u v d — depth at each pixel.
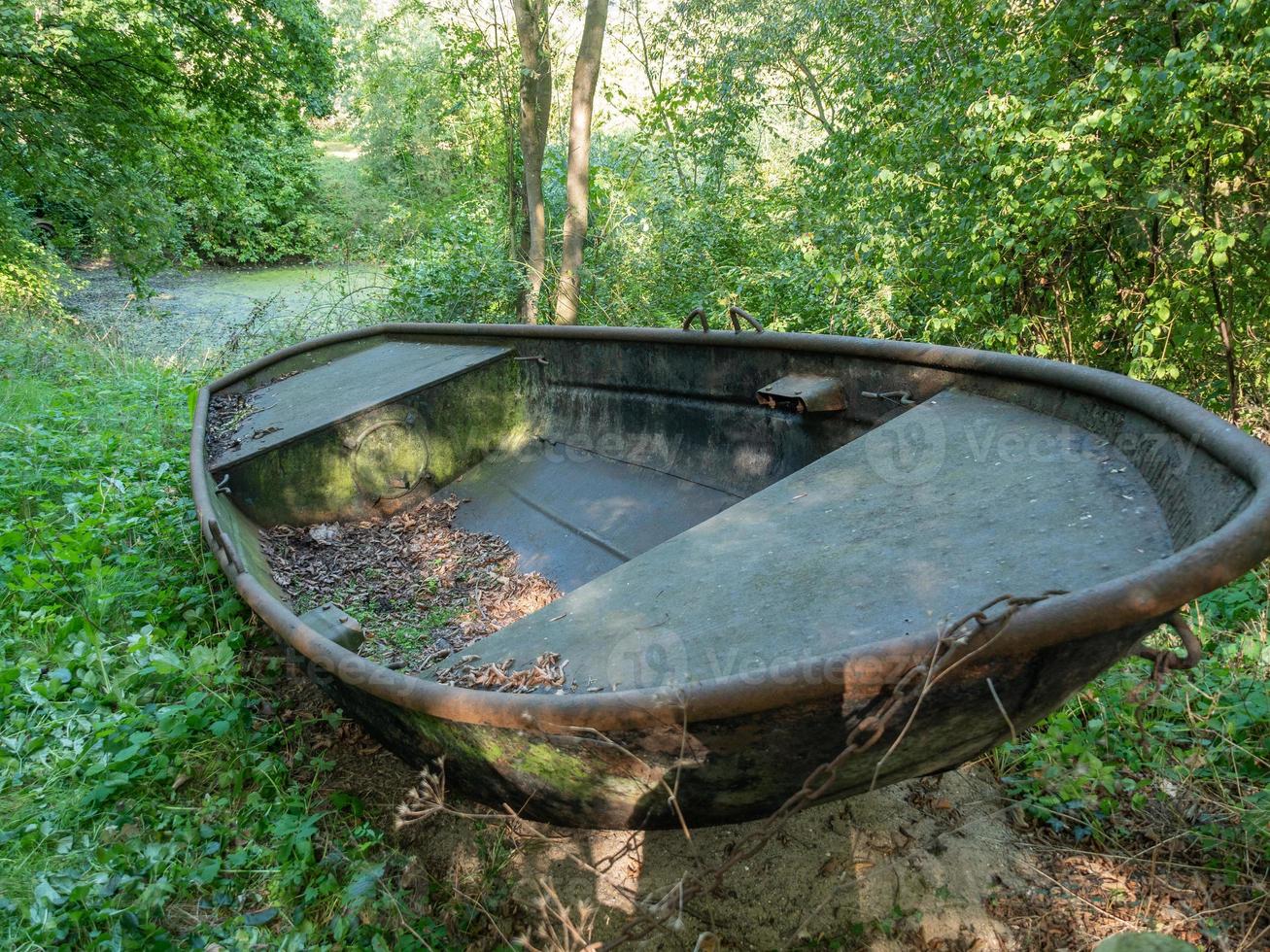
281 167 21.44
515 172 10.50
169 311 14.58
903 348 3.20
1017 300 5.80
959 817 2.88
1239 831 2.71
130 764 3.13
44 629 3.99
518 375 5.15
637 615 2.31
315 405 4.98
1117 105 4.41
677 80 11.62
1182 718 3.15
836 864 2.71
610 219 10.29
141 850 2.79
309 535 4.48
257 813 2.99
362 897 2.63
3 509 5.20
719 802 2.14
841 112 8.27
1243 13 3.91
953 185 5.86
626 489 4.30
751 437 3.87
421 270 10.03
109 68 10.74
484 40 10.08
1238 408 5.11
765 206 10.19
